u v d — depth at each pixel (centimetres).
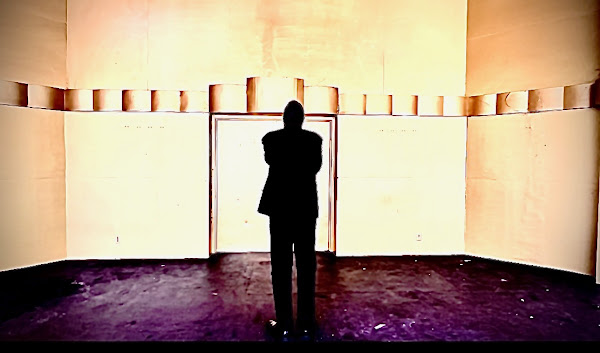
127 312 373
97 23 541
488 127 556
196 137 559
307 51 562
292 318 345
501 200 548
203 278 480
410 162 581
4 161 489
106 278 477
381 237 584
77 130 543
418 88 576
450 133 582
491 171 555
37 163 516
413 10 571
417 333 330
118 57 545
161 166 557
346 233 581
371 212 582
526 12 516
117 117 548
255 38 556
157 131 555
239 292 431
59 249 542
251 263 547
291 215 325
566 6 486
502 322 352
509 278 481
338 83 567
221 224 599
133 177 555
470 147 576
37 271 502
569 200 492
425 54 574
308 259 332
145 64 548
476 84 566
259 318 360
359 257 579
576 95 480
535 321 354
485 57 555
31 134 509
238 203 600
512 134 535
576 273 489
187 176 561
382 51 571
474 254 577
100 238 554
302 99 559
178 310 379
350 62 568
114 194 553
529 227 525
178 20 550
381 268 525
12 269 500
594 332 332
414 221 585
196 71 553
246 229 603
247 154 596
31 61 507
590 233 478
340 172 576
